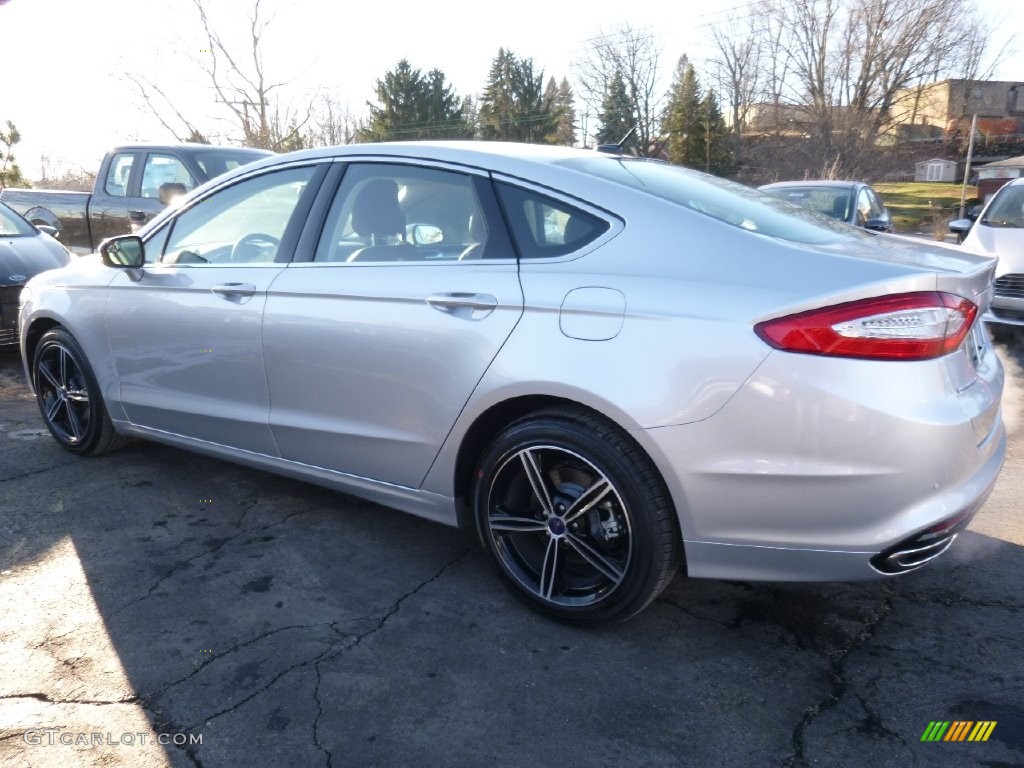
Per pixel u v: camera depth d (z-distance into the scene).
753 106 47.03
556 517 2.73
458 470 2.92
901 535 2.25
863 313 2.20
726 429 2.32
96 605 2.91
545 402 2.72
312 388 3.21
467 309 2.76
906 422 2.20
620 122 51.84
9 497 3.86
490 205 2.88
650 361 2.40
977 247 7.46
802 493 2.28
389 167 3.18
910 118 47.31
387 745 2.21
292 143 27.75
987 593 2.97
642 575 2.54
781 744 2.21
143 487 3.98
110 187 9.15
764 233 2.57
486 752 2.18
